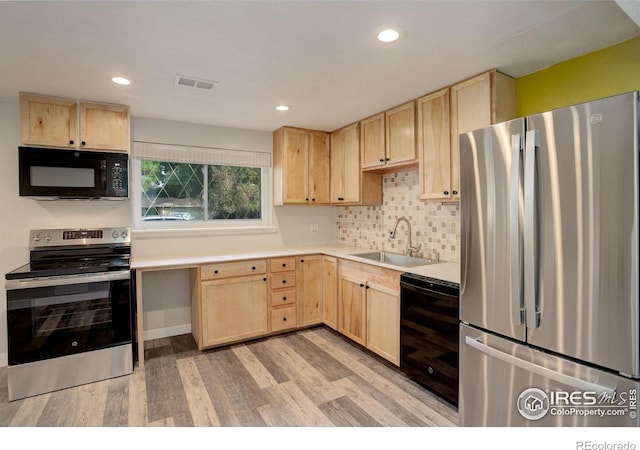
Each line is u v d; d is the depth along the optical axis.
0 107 2.75
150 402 2.30
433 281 2.31
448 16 1.67
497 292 1.72
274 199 3.98
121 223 3.20
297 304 3.54
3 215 2.79
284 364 2.85
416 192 3.28
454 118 2.51
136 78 2.39
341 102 2.93
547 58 2.12
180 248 3.51
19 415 2.16
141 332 2.79
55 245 2.90
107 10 1.59
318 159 3.93
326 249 3.85
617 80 1.94
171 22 1.70
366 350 3.13
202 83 2.50
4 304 2.79
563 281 1.46
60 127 2.71
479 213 1.79
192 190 3.65
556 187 1.47
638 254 1.26
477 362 1.83
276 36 1.85
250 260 3.26
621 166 1.29
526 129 1.57
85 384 2.54
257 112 3.21
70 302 2.50
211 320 3.09
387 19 1.69
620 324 1.31
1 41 1.87
